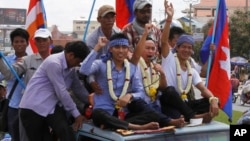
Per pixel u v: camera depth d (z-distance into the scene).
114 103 5.62
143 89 5.94
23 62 6.64
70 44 5.61
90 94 5.97
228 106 7.59
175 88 6.23
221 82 7.67
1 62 6.48
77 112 5.64
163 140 5.17
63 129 5.58
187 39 6.28
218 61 7.79
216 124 5.65
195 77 6.37
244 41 48.84
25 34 7.26
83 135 5.54
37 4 8.55
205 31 50.09
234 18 49.09
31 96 5.70
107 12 6.86
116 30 7.18
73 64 5.66
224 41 7.82
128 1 8.51
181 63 6.34
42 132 5.82
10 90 6.84
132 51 6.84
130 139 4.99
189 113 5.76
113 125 5.22
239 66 48.38
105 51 6.48
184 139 5.30
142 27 7.00
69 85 5.90
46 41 6.52
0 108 7.25
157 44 6.93
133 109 5.68
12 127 6.71
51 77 5.62
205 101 6.17
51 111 5.66
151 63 6.18
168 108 5.95
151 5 6.99
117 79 5.67
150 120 5.41
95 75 5.75
